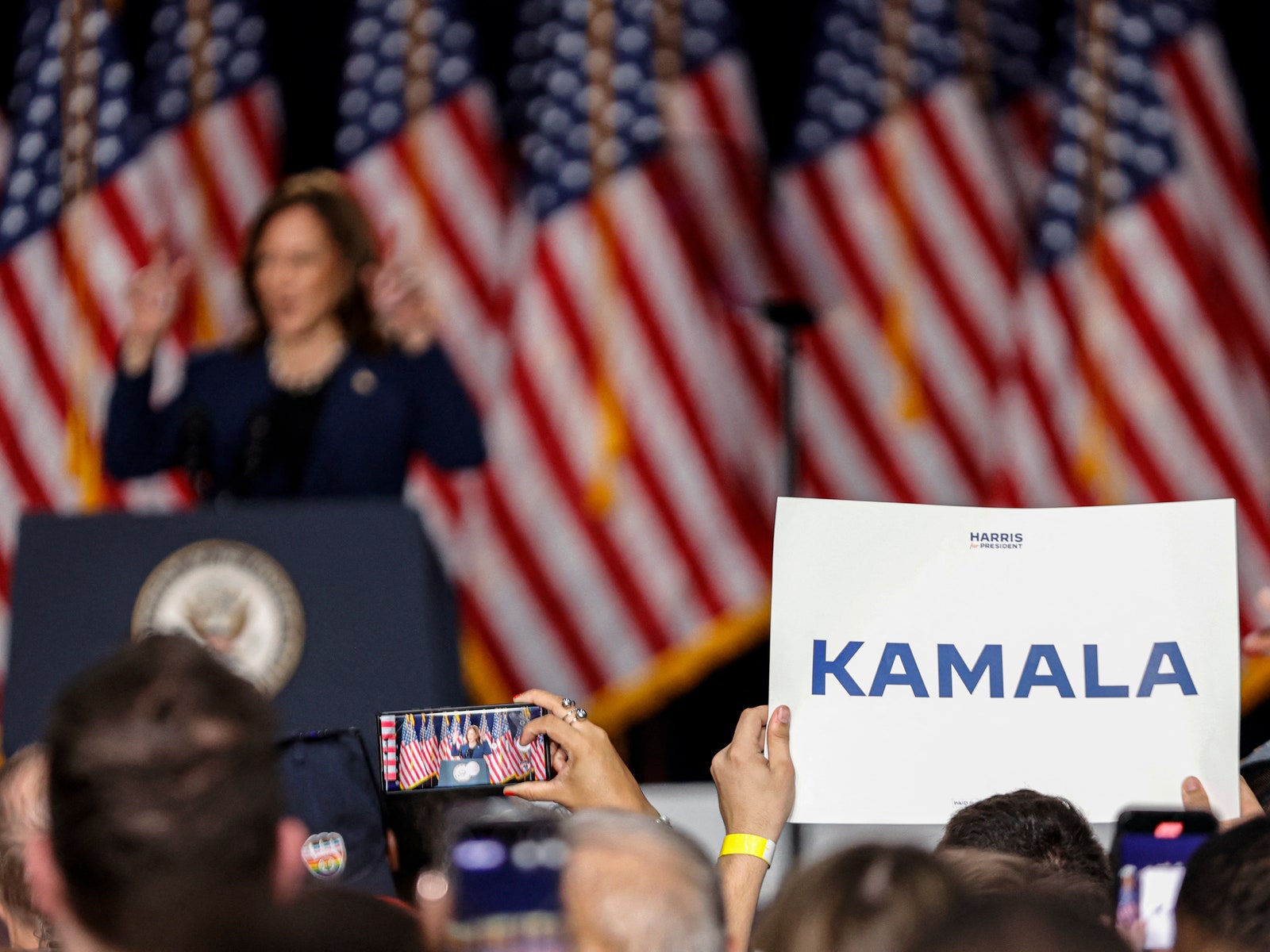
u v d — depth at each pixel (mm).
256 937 2730
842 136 16359
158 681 2936
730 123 16141
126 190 15477
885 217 16203
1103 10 16328
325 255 11906
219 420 11461
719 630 15125
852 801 5234
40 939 4855
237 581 7332
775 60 16844
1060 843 4848
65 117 15578
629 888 2994
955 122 16344
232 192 16250
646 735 15836
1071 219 15977
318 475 11227
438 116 16188
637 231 15688
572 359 15453
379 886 5578
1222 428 15602
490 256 16109
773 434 15969
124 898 2738
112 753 2809
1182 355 15664
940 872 3355
